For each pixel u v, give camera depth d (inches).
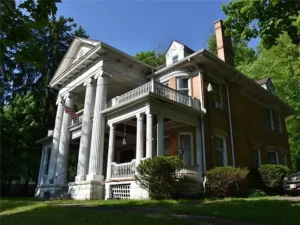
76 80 805.2
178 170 487.5
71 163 1155.3
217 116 677.3
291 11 314.5
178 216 261.9
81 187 599.2
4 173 942.4
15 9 223.1
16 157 979.9
